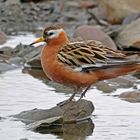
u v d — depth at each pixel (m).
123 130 14.18
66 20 26.17
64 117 14.69
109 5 25.20
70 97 15.28
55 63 14.88
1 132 14.02
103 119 14.88
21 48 20.97
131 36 21.25
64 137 13.82
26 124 14.52
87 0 27.44
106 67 14.73
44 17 26.39
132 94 16.47
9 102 15.95
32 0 27.67
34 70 19.41
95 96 16.59
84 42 15.41
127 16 24.31
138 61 14.67
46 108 15.48
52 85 17.55
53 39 15.09
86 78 14.82
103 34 20.94
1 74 18.84
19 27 25.30
